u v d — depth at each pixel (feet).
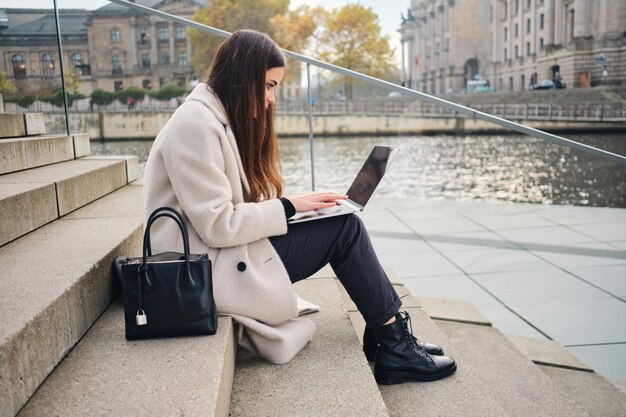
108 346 5.11
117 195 10.80
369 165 6.72
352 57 256.93
